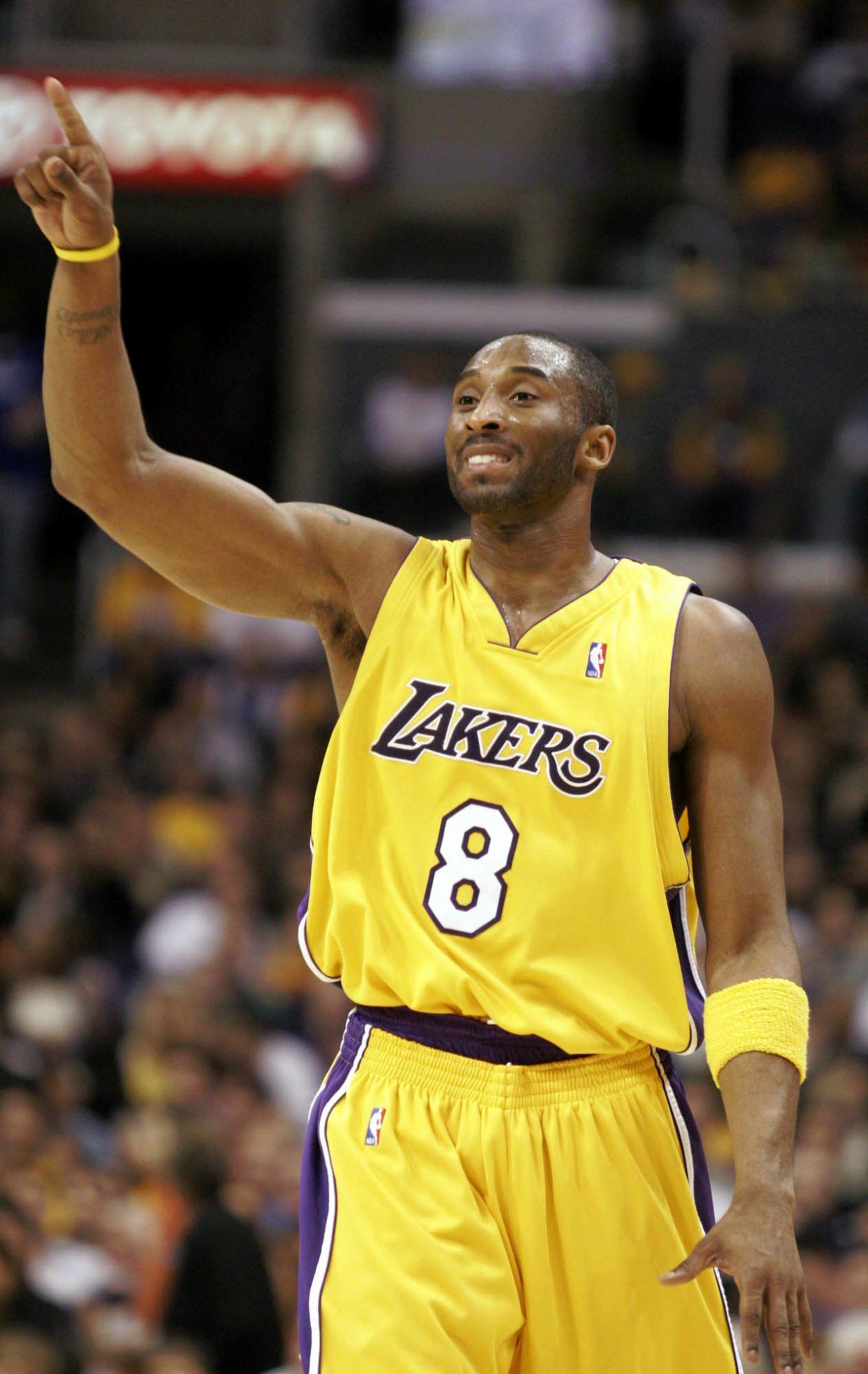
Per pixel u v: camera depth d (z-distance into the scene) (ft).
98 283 25.50
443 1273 25.02
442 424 126.82
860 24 139.33
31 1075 69.31
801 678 104.83
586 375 27.32
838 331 123.65
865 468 120.16
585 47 141.28
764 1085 24.94
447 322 129.08
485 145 141.90
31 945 79.05
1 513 129.08
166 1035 71.46
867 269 128.47
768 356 124.47
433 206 145.18
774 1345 23.53
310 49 143.84
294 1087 72.79
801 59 137.39
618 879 25.84
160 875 90.22
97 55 140.87
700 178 137.08
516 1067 25.91
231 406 156.66
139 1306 58.34
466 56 142.41
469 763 26.18
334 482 128.36
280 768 101.86
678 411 124.88
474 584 27.25
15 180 25.02
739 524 121.29
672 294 129.29
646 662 26.35
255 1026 73.77
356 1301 25.13
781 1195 24.22
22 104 133.18
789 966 25.72
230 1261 54.49
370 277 152.15
